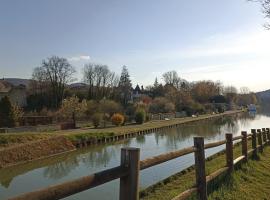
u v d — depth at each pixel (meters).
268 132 16.75
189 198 6.04
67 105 49.78
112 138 34.53
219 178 8.13
